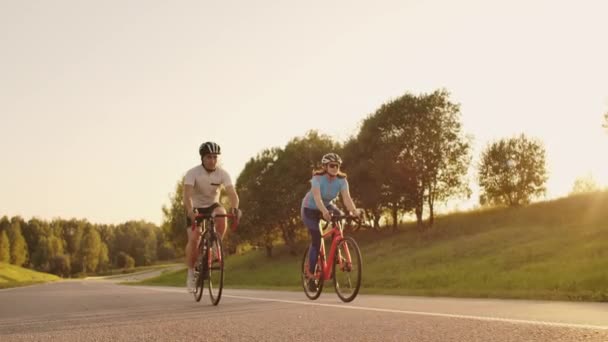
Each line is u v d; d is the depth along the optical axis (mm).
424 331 4215
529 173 43875
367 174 47875
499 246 31828
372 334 4137
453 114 45312
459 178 45500
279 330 4492
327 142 56344
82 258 183000
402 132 45406
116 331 4652
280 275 40938
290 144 56438
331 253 8258
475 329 4254
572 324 4422
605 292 10133
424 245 39688
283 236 56031
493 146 44812
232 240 56531
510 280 19125
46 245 174750
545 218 38906
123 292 13359
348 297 7895
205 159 8055
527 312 5906
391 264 33250
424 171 44562
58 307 7988
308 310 6293
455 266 27547
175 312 6383
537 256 25797
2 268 104000
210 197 8180
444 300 8992
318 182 8156
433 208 46625
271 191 54594
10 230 170500
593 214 36719
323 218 8555
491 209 48719
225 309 6711
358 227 8336
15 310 7652
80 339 4254
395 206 46312
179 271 67438
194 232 8156
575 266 20031
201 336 4250
